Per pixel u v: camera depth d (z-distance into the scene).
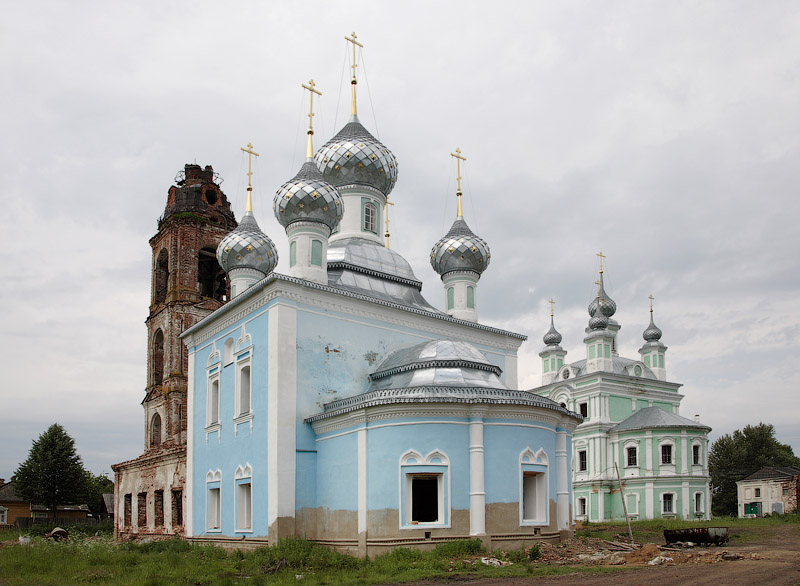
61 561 23.77
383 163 37.41
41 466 65.31
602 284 75.69
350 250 34.62
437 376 26.28
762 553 24.55
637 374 68.44
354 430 25.38
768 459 90.56
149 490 40.66
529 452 25.36
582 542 25.89
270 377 27.42
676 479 57.88
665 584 16.41
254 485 27.72
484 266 36.94
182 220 49.94
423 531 23.59
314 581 19.12
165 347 48.94
